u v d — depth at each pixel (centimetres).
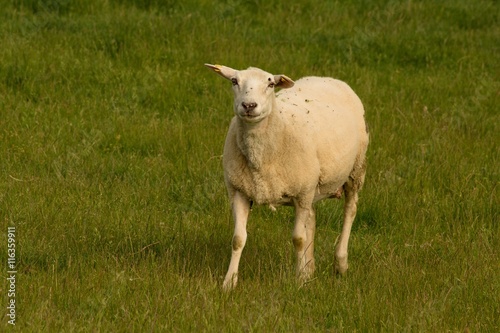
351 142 1758
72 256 1714
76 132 2444
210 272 1611
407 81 3036
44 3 3384
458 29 3628
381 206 2111
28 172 2181
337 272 1798
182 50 3006
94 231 1844
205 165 2270
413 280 1644
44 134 2405
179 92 2731
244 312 1459
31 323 1386
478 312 1529
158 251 1808
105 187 2125
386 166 2336
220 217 2000
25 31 3092
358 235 2012
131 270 1630
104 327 1386
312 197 1645
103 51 2983
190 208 2064
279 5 3672
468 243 1883
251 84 1523
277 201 1630
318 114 1700
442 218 2095
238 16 3481
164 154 2373
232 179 1603
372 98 2848
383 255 1814
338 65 3095
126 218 1936
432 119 2706
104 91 2766
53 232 1830
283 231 1972
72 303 1481
